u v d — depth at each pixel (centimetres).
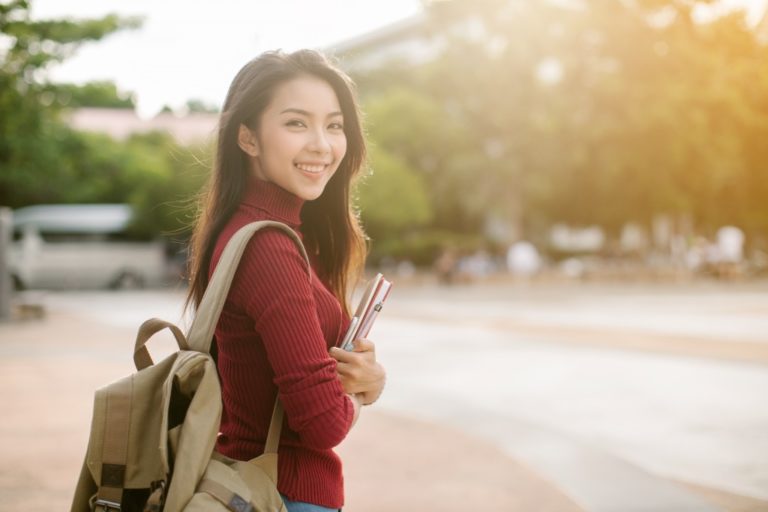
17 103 1546
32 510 416
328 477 167
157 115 5900
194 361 151
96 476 154
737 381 850
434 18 3541
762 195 3791
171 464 150
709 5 3434
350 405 159
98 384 839
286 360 153
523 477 486
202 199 187
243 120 174
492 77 3447
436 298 2445
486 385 845
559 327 1444
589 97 3425
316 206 209
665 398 762
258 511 149
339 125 180
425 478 485
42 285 3281
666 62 3416
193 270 186
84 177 1912
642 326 1450
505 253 4166
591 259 4394
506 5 3447
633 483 473
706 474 505
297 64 174
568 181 3522
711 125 3372
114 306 2250
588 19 3394
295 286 156
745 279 3647
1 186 2838
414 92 4272
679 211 3522
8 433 601
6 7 1455
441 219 4503
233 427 167
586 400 758
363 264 218
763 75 3434
